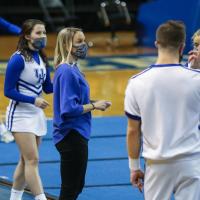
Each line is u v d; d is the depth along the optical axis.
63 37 9.88
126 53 35.28
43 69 10.98
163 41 7.83
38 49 10.88
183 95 7.74
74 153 9.83
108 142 16.64
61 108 9.61
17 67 10.59
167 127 7.77
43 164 14.62
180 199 7.82
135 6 45.66
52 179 13.45
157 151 7.78
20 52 10.71
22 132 10.73
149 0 43.25
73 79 9.66
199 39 9.72
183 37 7.84
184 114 7.76
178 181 7.81
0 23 13.80
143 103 7.84
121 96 22.97
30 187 10.88
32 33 10.70
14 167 14.37
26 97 10.53
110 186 12.98
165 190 7.88
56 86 9.82
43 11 43.25
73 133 9.83
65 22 40.97
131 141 8.03
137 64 31.12
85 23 45.97
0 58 32.81
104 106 9.88
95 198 12.18
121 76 27.55
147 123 7.88
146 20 38.75
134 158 8.08
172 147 7.75
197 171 7.76
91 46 38.12
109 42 39.12
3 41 41.28
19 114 10.74
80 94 9.82
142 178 8.16
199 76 7.81
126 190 12.72
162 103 7.78
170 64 7.83
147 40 38.81
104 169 14.23
